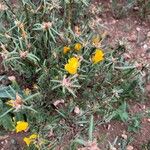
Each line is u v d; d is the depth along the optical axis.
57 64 0.30
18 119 0.30
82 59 0.29
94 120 0.31
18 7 0.33
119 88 0.32
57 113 0.31
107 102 0.30
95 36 0.32
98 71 0.31
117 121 0.32
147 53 0.36
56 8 0.32
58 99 0.31
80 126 0.31
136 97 0.33
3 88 0.31
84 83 0.31
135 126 0.31
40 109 0.30
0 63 0.33
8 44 0.30
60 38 0.31
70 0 0.32
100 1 0.39
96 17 0.35
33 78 0.32
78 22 0.35
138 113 0.32
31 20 0.31
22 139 0.30
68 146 0.30
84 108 0.31
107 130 0.31
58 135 0.30
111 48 0.33
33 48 0.31
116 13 0.38
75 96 0.29
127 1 0.38
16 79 0.32
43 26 0.28
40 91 0.30
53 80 0.28
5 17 0.32
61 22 0.32
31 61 0.30
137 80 0.32
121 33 0.37
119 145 0.31
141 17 0.38
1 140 0.30
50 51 0.31
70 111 0.30
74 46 0.30
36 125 0.30
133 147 0.31
